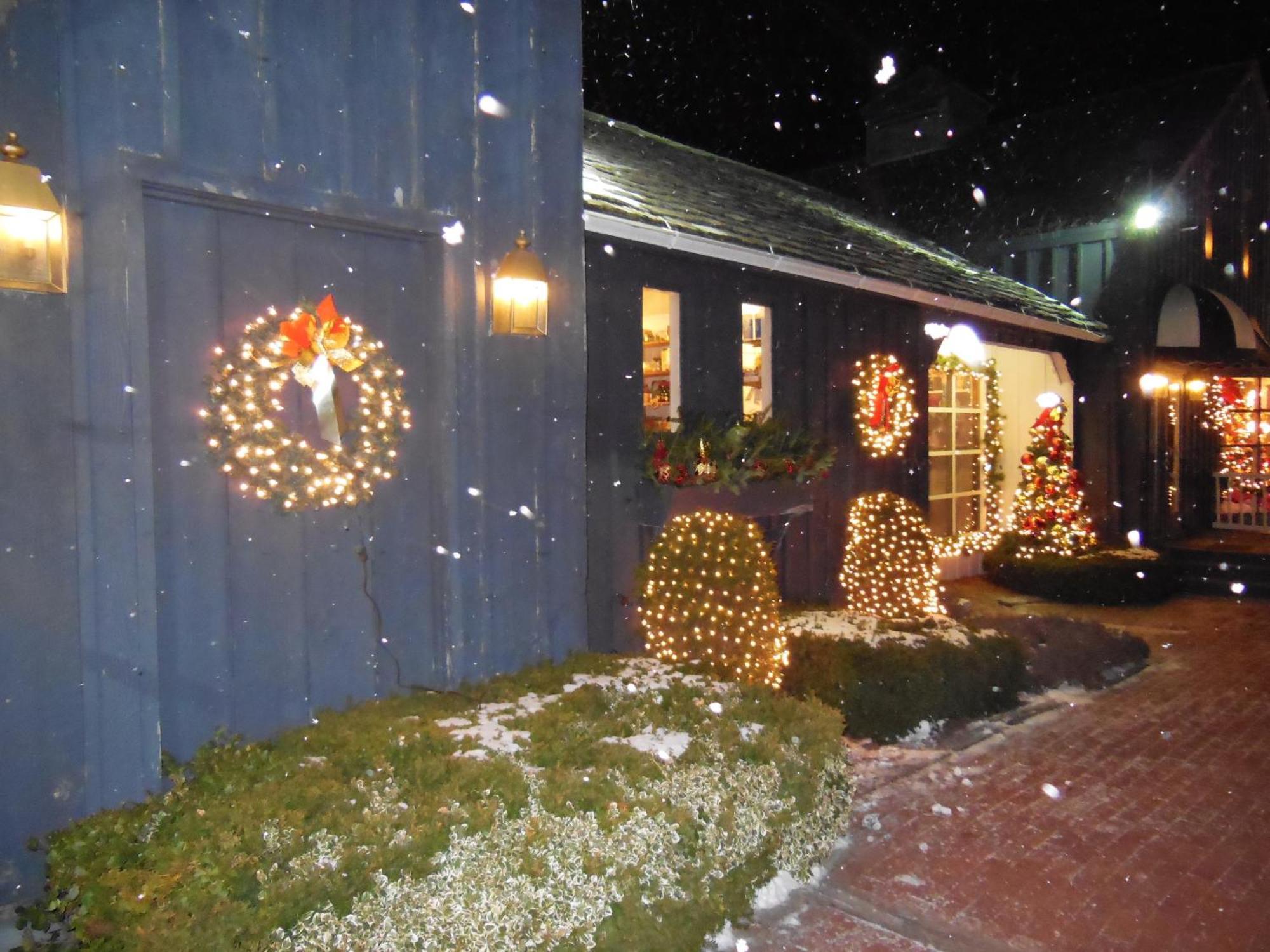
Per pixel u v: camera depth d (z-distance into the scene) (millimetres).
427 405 4926
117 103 3699
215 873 2725
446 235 4793
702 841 3488
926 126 15953
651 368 8281
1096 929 3775
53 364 3551
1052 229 12797
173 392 4016
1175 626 9727
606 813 3303
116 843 3008
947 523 11984
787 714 4426
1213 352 12148
